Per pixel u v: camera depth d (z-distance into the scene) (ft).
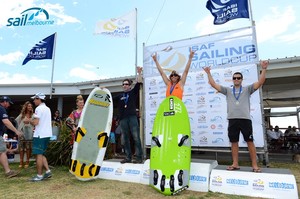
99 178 15.96
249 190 11.92
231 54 18.34
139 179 14.76
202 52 19.43
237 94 13.47
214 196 11.77
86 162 15.25
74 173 14.88
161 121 14.40
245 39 17.97
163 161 12.99
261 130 16.89
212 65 18.97
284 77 30.27
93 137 15.84
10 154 23.84
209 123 18.70
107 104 16.85
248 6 19.13
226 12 20.08
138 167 15.25
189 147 13.29
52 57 40.55
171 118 14.15
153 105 20.85
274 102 46.09
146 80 21.44
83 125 15.84
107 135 16.17
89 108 16.34
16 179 15.62
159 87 20.74
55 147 20.43
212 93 18.76
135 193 12.40
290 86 36.86
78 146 15.40
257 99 17.15
